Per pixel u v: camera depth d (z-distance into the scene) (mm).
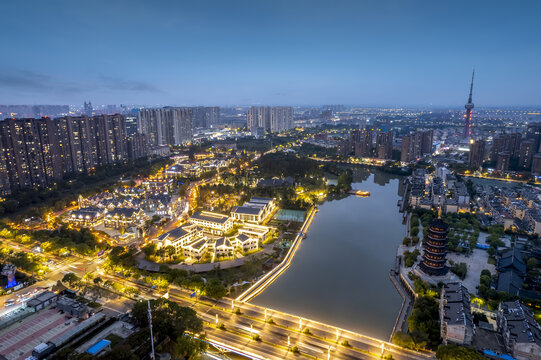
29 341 194750
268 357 183250
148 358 179625
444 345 179500
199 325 193750
